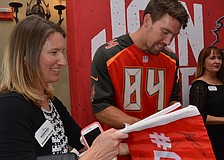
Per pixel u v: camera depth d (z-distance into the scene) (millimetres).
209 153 775
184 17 1306
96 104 1400
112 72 1401
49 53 886
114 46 1435
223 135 2289
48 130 903
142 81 1467
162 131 828
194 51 2451
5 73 871
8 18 2037
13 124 755
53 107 1016
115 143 826
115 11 2082
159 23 1306
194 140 792
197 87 2281
